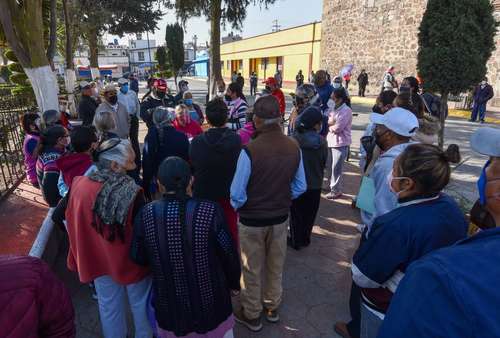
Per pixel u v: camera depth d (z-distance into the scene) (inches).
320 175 148.7
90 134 113.0
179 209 67.7
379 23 833.5
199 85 1535.4
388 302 66.0
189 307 70.6
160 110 142.5
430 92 170.2
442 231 58.6
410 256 59.4
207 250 68.7
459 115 563.8
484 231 33.7
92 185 82.7
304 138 142.4
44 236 134.7
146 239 69.6
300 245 158.7
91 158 113.9
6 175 224.1
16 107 332.8
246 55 1827.0
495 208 46.2
